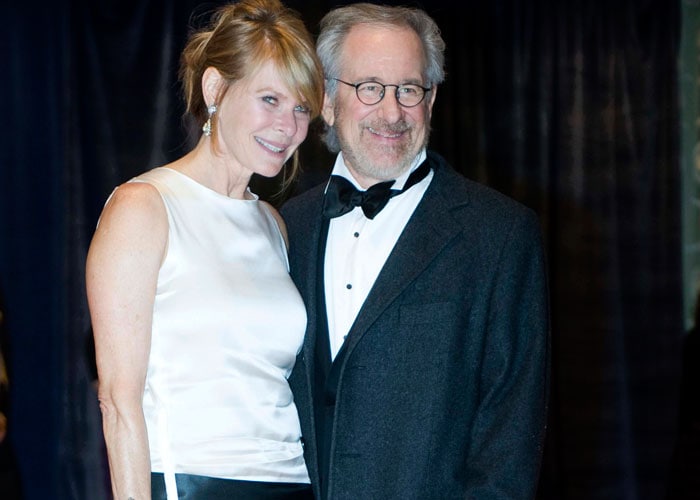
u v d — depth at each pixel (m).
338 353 2.41
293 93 2.34
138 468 2.16
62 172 4.37
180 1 4.47
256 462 2.29
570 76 4.96
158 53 4.45
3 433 4.16
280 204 3.16
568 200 4.96
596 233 4.99
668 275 5.07
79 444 4.34
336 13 2.57
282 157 2.40
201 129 2.43
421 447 2.32
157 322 2.26
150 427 2.25
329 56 2.54
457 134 4.82
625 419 4.97
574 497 4.97
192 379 2.26
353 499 2.34
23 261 4.34
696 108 5.21
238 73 2.32
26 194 4.34
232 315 2.30
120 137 4.42
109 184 4.40
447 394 2.34
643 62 5.04
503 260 2.39
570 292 4.96
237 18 2.35
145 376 2.21
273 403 2.35
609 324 4.98
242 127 2.35
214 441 2.26
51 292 4.36
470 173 4.84
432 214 2.45
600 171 4.99
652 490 5.07
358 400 2.36
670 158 5.05
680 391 5.07
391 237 2.48
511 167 4.90
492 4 4.89
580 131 4.96
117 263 2.21
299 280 2.54
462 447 2.38
